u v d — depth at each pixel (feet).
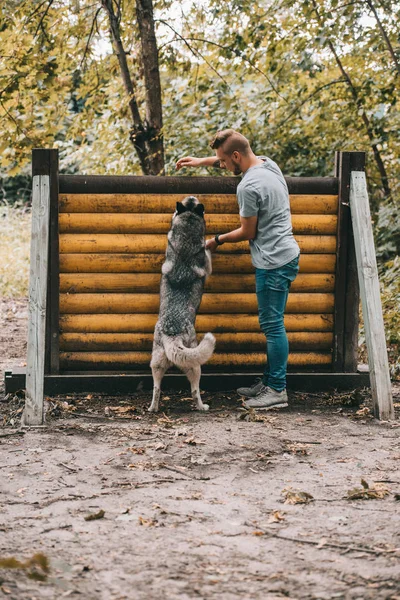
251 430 16.26
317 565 9.32
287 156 33.53
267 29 31.17
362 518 11.03
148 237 19.74
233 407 18.45
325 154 33.47
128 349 19.90
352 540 10.15
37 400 16.63
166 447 14.87
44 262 17.74
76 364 19.79
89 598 8.36
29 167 59.77
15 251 46.37
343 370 20.51
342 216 20.12
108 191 19.51
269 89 34.19
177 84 34.04
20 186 64.49
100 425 16.58
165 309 17.84
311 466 13.78
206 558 9.52
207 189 19.80
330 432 16.28
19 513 11.16
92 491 12.22
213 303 19.95
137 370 20.02
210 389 19.84
